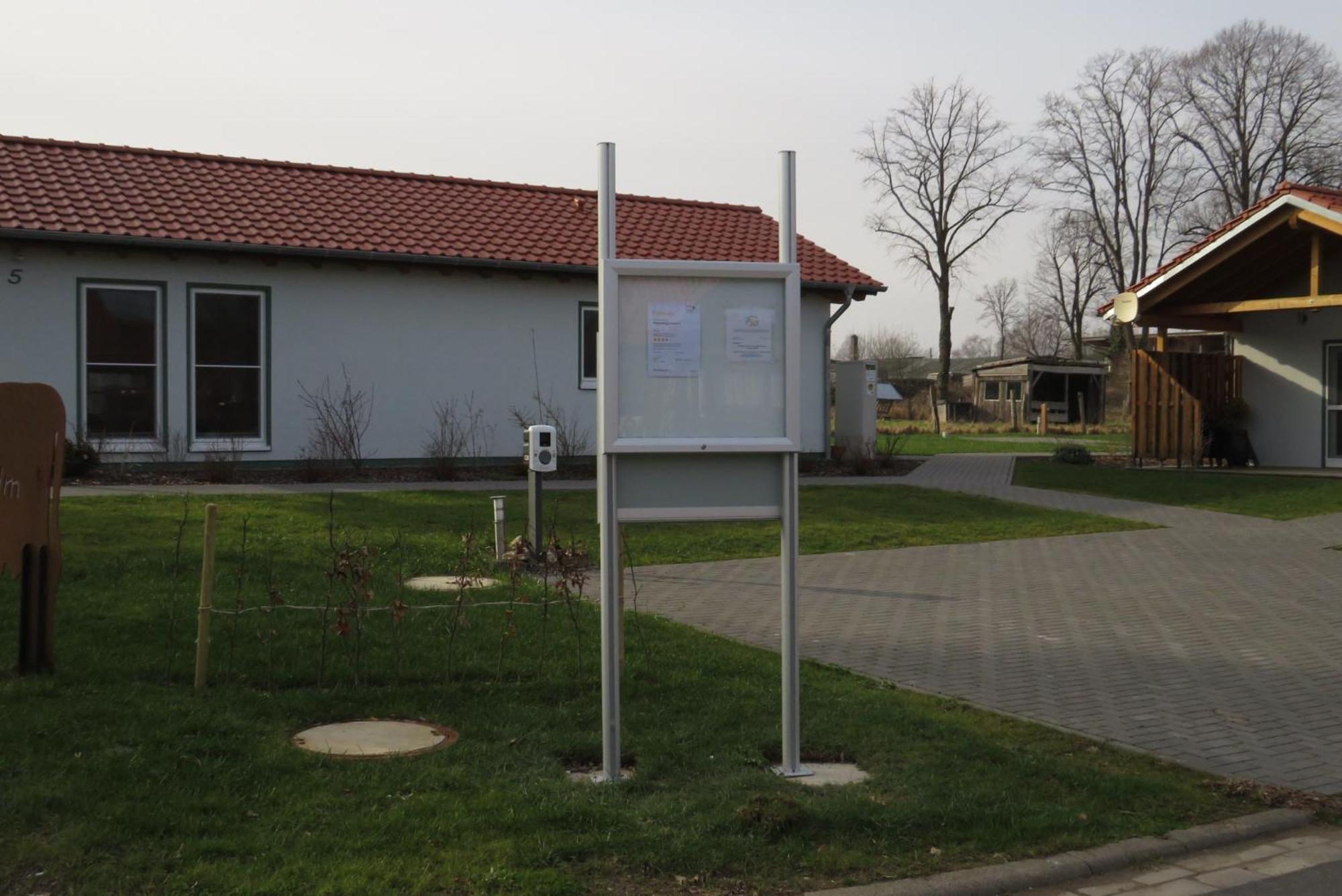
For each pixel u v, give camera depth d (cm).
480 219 2020
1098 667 821
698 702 680
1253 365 2325
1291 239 2116
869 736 629
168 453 1695
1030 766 592
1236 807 561
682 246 2133
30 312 1627
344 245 1786
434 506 1413
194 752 552
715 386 579
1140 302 2183
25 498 660
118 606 817
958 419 5738
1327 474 2098
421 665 725
